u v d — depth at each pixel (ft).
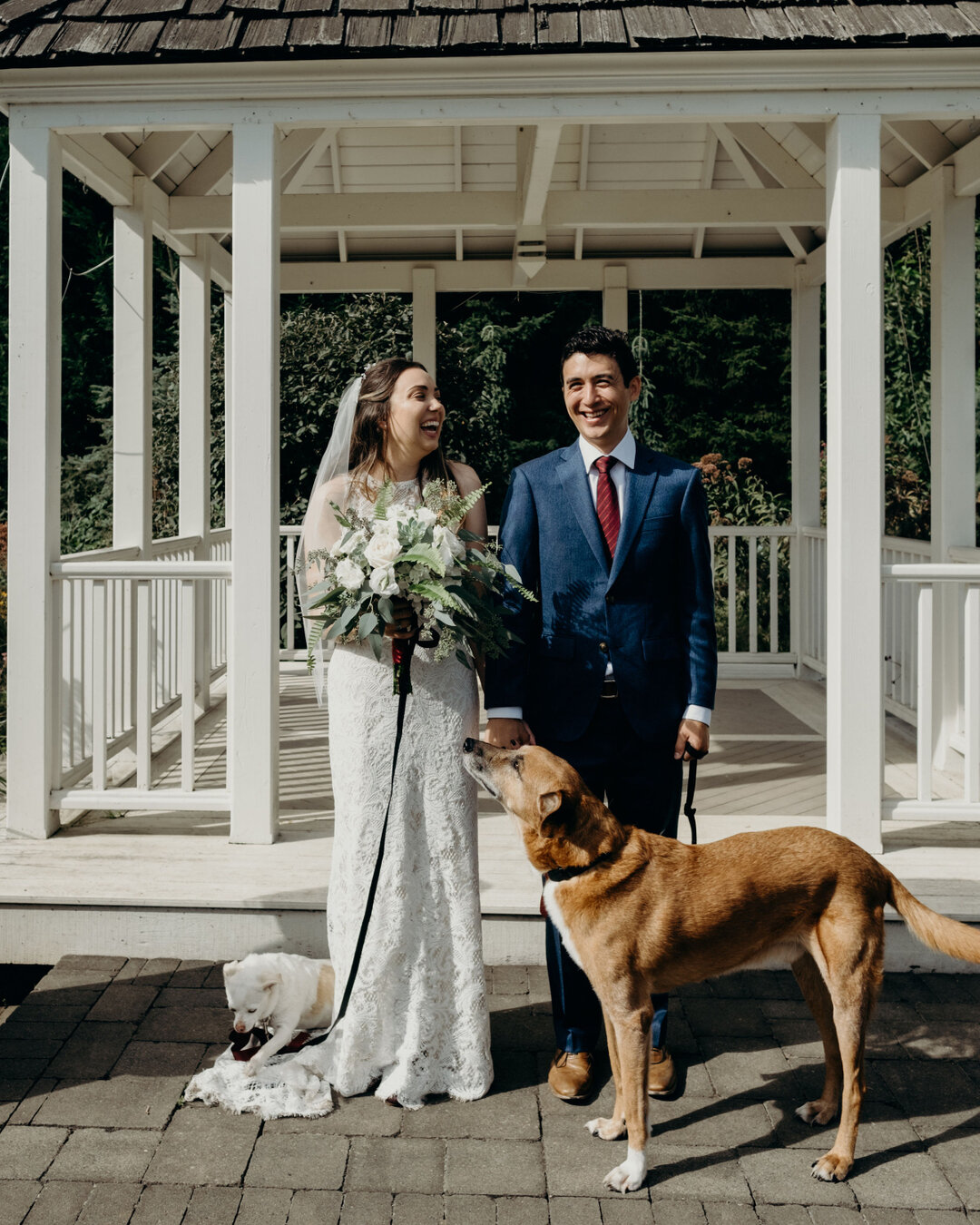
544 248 22.63
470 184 24.64
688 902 8.50
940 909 12.02
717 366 51.13
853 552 13.25
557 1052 10.16
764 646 36.37
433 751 9.75
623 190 22.44
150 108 13.52
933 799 15.51
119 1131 9.05
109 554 17.49
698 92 13.28
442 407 10.03
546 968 12.20
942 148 18.54
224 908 12.12
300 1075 9.73
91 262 47.34
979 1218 8.02
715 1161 8.71
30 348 13.80
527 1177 8.50
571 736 9.77
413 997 9.67
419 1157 8.78
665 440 50.96
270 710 13.62
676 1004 11.44
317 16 13.34
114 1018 10.85
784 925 8.66
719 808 15.88
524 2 13.50
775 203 21.97
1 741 22.30
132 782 17.22
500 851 13.62
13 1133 8.98
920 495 38.19
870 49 12.78
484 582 9.46
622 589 9.73
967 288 18.58
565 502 9.86
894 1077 9.96
